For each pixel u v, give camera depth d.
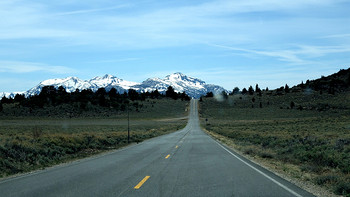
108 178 10.28
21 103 167.88
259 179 10.10
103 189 8.41
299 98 190.12
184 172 11.67
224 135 45.91
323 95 186.00
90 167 13.31
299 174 11.50
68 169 12.82
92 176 10.75
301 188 8.69
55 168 13.34
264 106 189.12
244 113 170.88
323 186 9.23
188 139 36.88
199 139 36.78
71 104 173.38
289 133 36.59
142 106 198.62
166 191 8.13
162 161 15.39
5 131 53.81
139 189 8.40
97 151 22.66
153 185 9.00
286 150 18.53
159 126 96.69
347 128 40.47
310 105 163.75
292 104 167.38
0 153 14.41
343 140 18.70
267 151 18.95
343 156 13.43
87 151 22.38
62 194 7.82
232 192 8.03
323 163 13.24
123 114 171.25
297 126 56.72
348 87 197.38
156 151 21.42
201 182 9.52
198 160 15.80
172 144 28.56
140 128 78.56
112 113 170.50
